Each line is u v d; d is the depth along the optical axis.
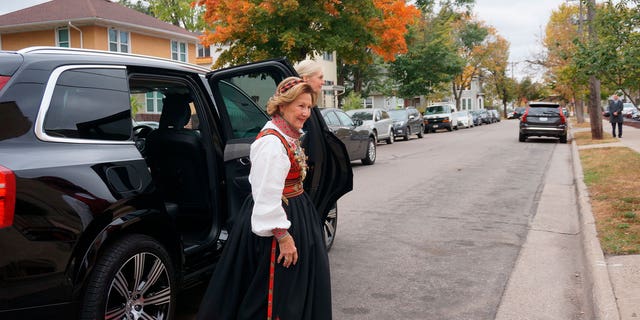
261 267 2.60
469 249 5.75
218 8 17.61
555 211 7.73
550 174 11.77
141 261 3.03
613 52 7.63
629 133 22.75
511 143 21.58
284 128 2.62
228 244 2.74
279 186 2.51
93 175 2.84
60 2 26.67
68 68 2.98
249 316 2.61
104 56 3.27
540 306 4.14
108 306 2.87
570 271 5.00
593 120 20.17
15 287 2.46
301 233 2.67
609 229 5.88
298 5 16.67
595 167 11.43
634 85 7.97
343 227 6.81
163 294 3.22
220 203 3.92
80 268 2.69
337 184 4.15
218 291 2.69
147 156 4.25
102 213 2.81
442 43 39.69
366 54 20.17
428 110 37.31
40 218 2.54
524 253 5.60
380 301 4.26
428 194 9.23
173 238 3.33
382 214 7.58
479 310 4.06
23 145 2.62
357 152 13.39
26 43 26.41
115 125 3.14
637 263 4.67
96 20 24.78
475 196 8.99
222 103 4.00
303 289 2.64
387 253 5.61
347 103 30.81
